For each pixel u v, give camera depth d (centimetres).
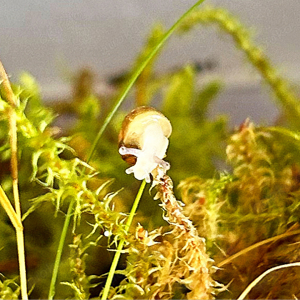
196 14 5
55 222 5
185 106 6
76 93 7
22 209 5
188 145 6
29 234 5
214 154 6
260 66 5
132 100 7
